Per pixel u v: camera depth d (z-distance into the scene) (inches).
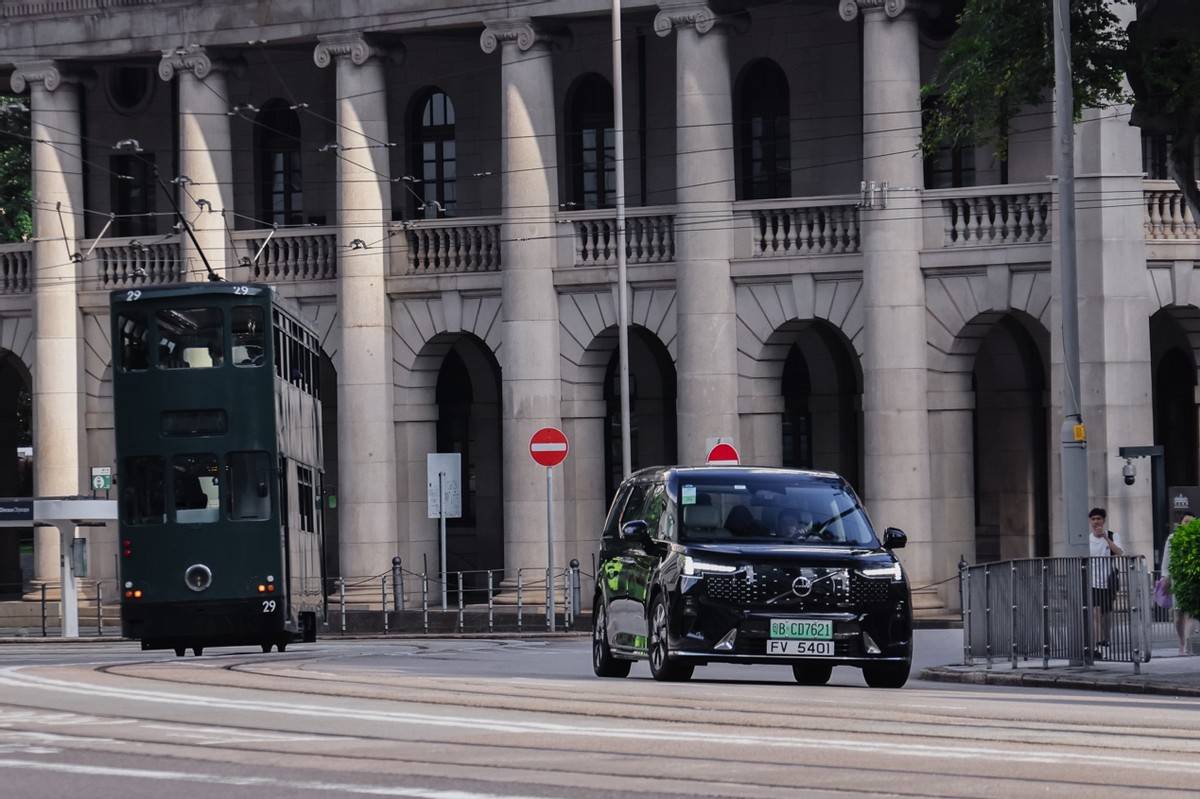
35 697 2305.6
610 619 2773.1
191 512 3725.4
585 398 5354.3
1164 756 1557.6
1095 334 4680.1
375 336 5492.1
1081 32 3607.3
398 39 5506.9
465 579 6072.8
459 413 6131.9
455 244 5487.2
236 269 5615.2
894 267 4958.2
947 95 3789.4
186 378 3725.4
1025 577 2967.5
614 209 5295.3
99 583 5423.2
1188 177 3607.3
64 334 5787.4
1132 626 2778.1
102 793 1384.1
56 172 5777.6
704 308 5137.8
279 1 5492.1
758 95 5472.4
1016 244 4867.1
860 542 2620.6
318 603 4355.3
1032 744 1660.9
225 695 2319.1
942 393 4977.9
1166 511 4478.3
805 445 5728.3
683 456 5152.6
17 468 6702.8
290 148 5949.8
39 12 5743.1
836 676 2984.7
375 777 1462.8
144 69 6043.3
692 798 1331.2
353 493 5482.3
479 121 5762.8
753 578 2518.5
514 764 1530.5
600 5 5162.4
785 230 5128.0
